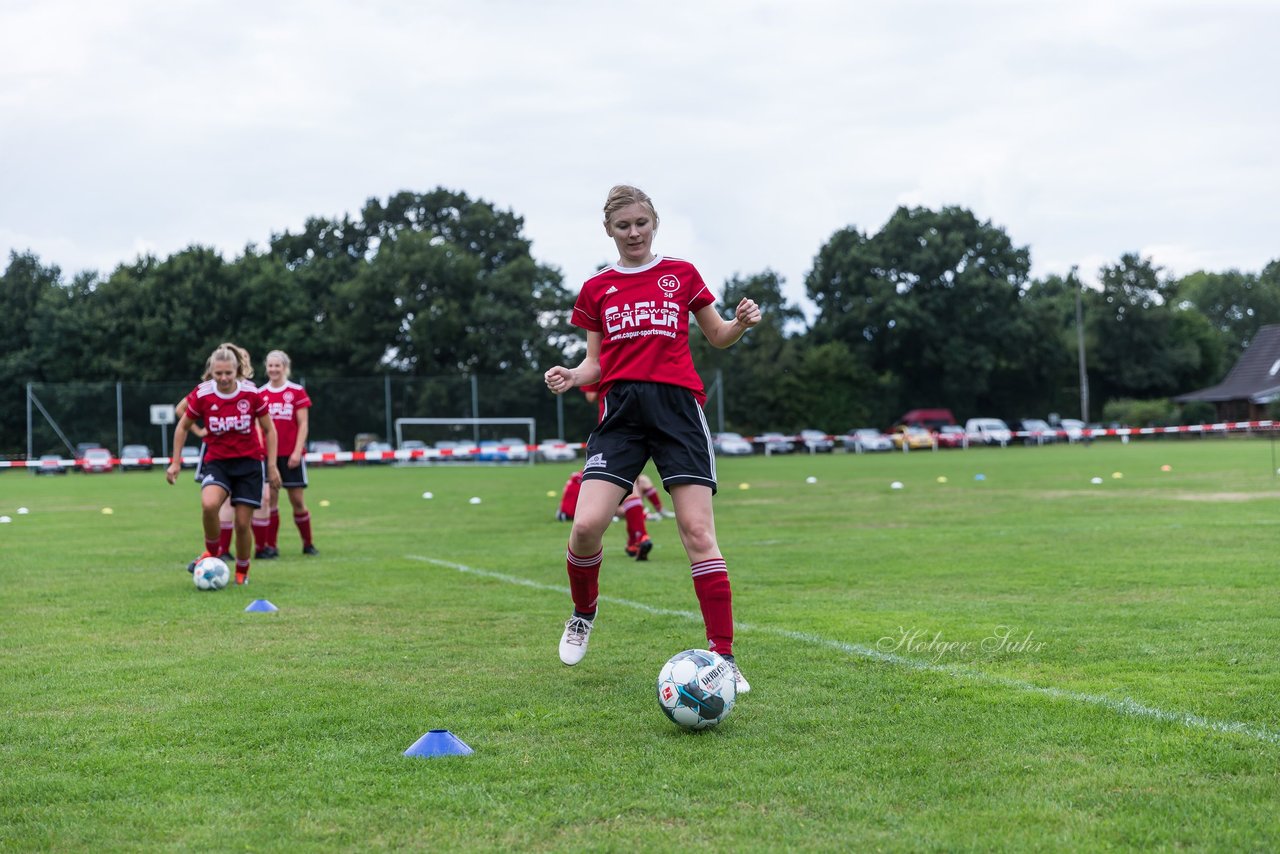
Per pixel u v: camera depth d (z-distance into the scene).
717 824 3.00
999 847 2.81
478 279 57.06
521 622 6.30
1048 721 3.96
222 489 8.05
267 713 4.25
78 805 3.25
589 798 3.22
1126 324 66.75
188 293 55.03
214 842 2.94
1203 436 57.97
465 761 3.60
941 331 64.25
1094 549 9.41
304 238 64.50
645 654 5.30
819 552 9.62
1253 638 5.41
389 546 10.95
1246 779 3.30
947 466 29.88
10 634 6.02
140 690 4.66
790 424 60.25
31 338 55.16
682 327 4.65
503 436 45.81
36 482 31.41
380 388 45.03
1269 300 97.12
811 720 4.01
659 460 4.61
